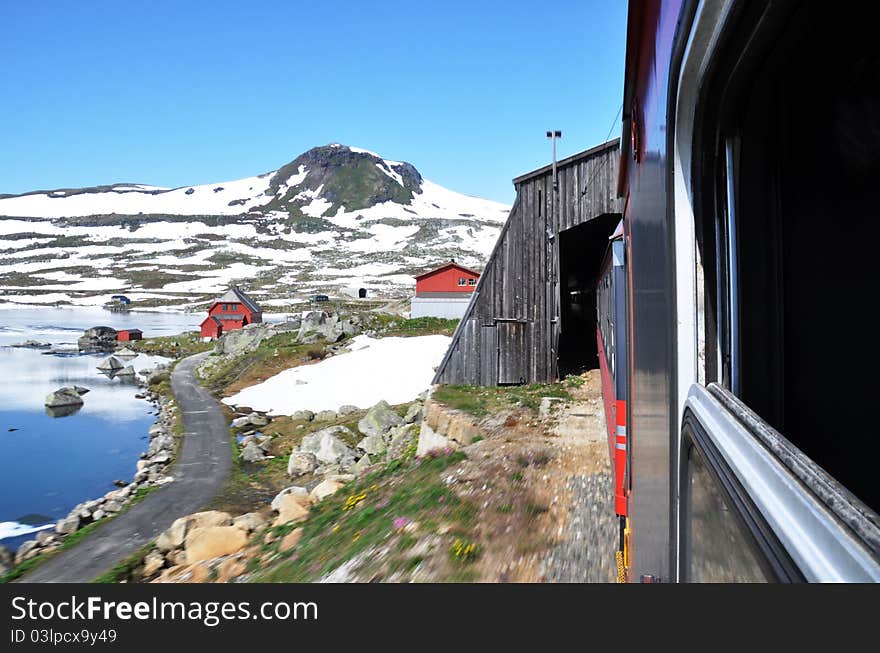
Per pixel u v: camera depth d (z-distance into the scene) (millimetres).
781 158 1708
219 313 98438
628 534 4359
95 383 57094
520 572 7734
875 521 713
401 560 8883
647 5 2248
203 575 12211
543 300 21969
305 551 11445
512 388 21312
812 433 1652
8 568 17906
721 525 1183
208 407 42469
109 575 13750
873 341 1663
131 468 30484
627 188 4000
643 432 2836
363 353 52562
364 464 23453
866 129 1664
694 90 1663
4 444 35406
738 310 1688
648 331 2580
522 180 21859
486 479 11672
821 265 1689
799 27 1433
